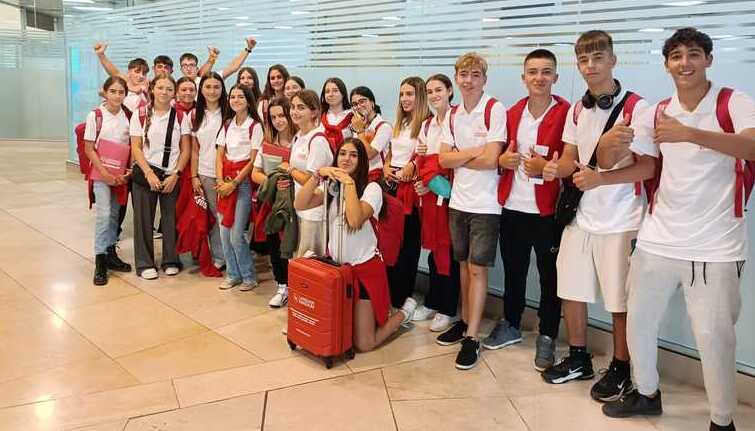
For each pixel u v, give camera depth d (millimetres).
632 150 2801
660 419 2967
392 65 4727
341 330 3441
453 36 4312
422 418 2930
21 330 3887
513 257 3627
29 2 15258
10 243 5906
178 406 2988
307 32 5387
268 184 4211
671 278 2707
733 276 2586
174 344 3732
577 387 3283
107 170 4855
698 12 3184
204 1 6543
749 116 2439
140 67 5906
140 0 7637
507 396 3166
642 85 3424
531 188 3465
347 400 3088
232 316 4215
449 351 3725
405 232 4270
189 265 5418
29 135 16266
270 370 3404
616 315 3105
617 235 3010
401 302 4414
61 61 16141
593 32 2918
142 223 4973
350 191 3424
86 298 4504
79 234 6297
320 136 3842
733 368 2648
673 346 3465
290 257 4195
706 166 2555
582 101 3070
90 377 3277
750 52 3045
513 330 3824
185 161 4984
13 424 2793
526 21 3898
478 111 3523
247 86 4719
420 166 3910
